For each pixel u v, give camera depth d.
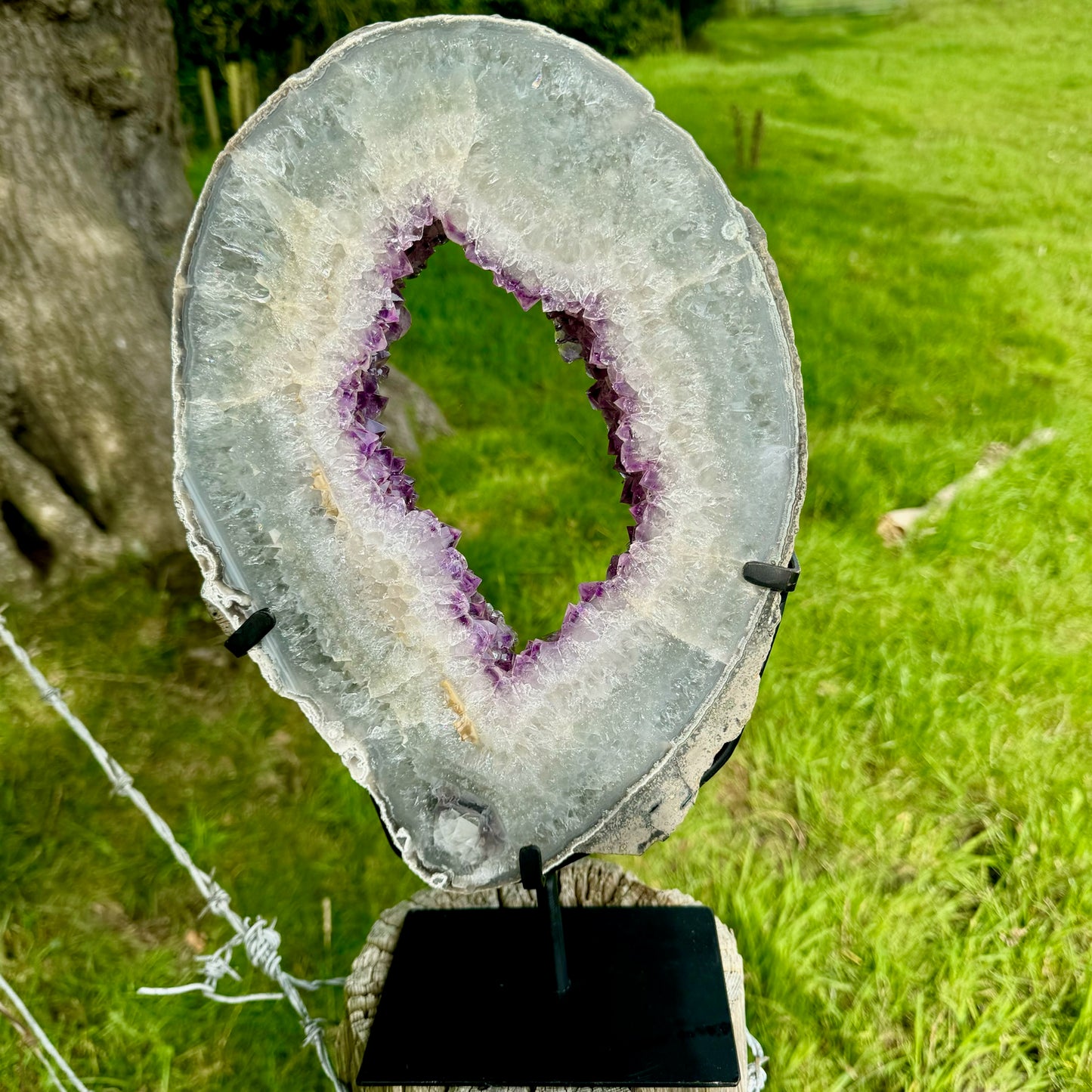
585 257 0.29
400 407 0.94
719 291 0.29
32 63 0.63
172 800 0.60
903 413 0.99
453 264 1.29
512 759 0.33
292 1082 0.49
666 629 0.32
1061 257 1.38
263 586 0.31
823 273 1.30
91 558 0.70
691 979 0.42
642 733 0.32
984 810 0.60
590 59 0.28
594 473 0.91
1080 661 0.69
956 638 0.71
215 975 0.45
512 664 0.34
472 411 1.02
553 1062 0.39
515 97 0.28
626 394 0.31
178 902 0.55
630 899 0.47
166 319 0.73
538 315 1.19
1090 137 1.95
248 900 0.56
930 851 0.58
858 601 0.74
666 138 0.28
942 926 0.54
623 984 0.42
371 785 0.32
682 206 0.29
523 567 0.79
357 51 0.28
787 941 0.52
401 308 0.33
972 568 0.78
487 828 0.33
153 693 0.65
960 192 1.68
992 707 0.65
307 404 0.30
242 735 0.64
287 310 0.29
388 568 0.31
